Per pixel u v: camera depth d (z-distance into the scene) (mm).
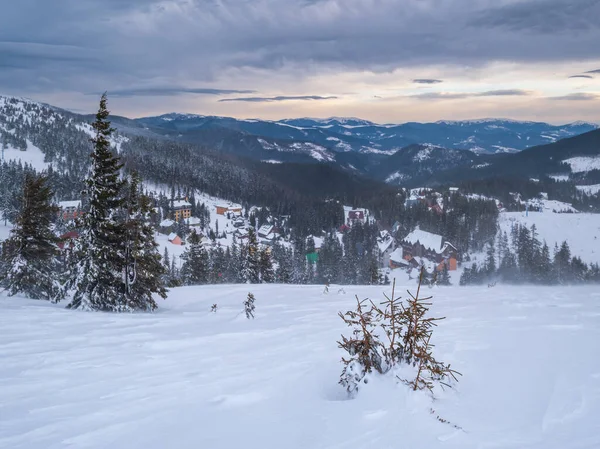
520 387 4340
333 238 149375
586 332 6797
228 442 3389
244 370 5812
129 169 18797
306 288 21953
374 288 18797
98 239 17828
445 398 4102
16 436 3732
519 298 11703
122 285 18438
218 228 182250
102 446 3449
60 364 6574
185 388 5082
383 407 3877
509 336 6727
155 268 19125
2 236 94688
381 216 193625
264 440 3379
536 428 3344
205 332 9422
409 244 125688
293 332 8734
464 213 166750
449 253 121875
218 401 4523
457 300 12156
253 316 11695
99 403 4629
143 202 18812
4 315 12164
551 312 8984
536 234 130125
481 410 3783
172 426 3834
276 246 121500
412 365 4715
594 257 122688
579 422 3404
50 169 176250
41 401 4762
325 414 3852
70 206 131625
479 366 5141
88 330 10055
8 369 6293
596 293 12266
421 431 3346
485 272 102062
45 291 23797
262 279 51000
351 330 8336
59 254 24938
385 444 3143
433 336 6926
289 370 5629
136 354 7262
